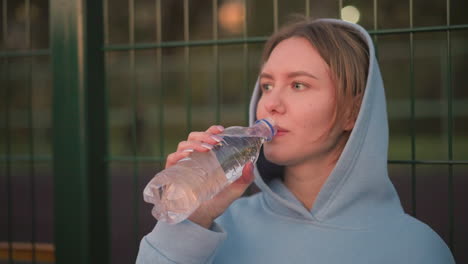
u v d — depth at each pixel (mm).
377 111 1082
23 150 10211
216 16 1652
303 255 1067
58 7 1678
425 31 1403
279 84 1054
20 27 7609
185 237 983
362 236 1052
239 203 1251
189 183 992
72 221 1688
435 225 5637
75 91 1669
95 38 1717
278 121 1034
